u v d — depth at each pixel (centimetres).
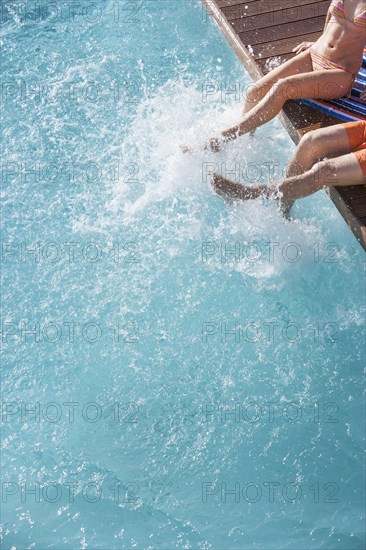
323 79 559
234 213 545
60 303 526
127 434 478
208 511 449
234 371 498
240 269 535
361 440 473
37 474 465
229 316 520
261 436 474
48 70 650
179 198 561
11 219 560
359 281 532
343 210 531
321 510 450
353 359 503
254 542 438
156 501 452
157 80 641
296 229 543
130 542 438
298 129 570
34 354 506
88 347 508
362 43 548
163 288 530
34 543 438
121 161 584
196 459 468
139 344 509
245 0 674
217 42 677
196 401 488
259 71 614
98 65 653
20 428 480
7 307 524
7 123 610
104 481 461
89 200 568
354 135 526
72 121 611
